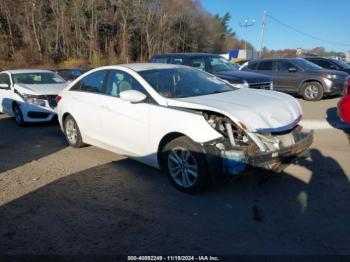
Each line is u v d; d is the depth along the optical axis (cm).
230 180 413
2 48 4175
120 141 521
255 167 387
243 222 365
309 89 1230
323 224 354
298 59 1316
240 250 317
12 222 381
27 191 464
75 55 4650
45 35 4500
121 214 392
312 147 609
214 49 7281
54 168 552
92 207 411
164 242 334
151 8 5306
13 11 4522
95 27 4831
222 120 412
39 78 1018
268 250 315
